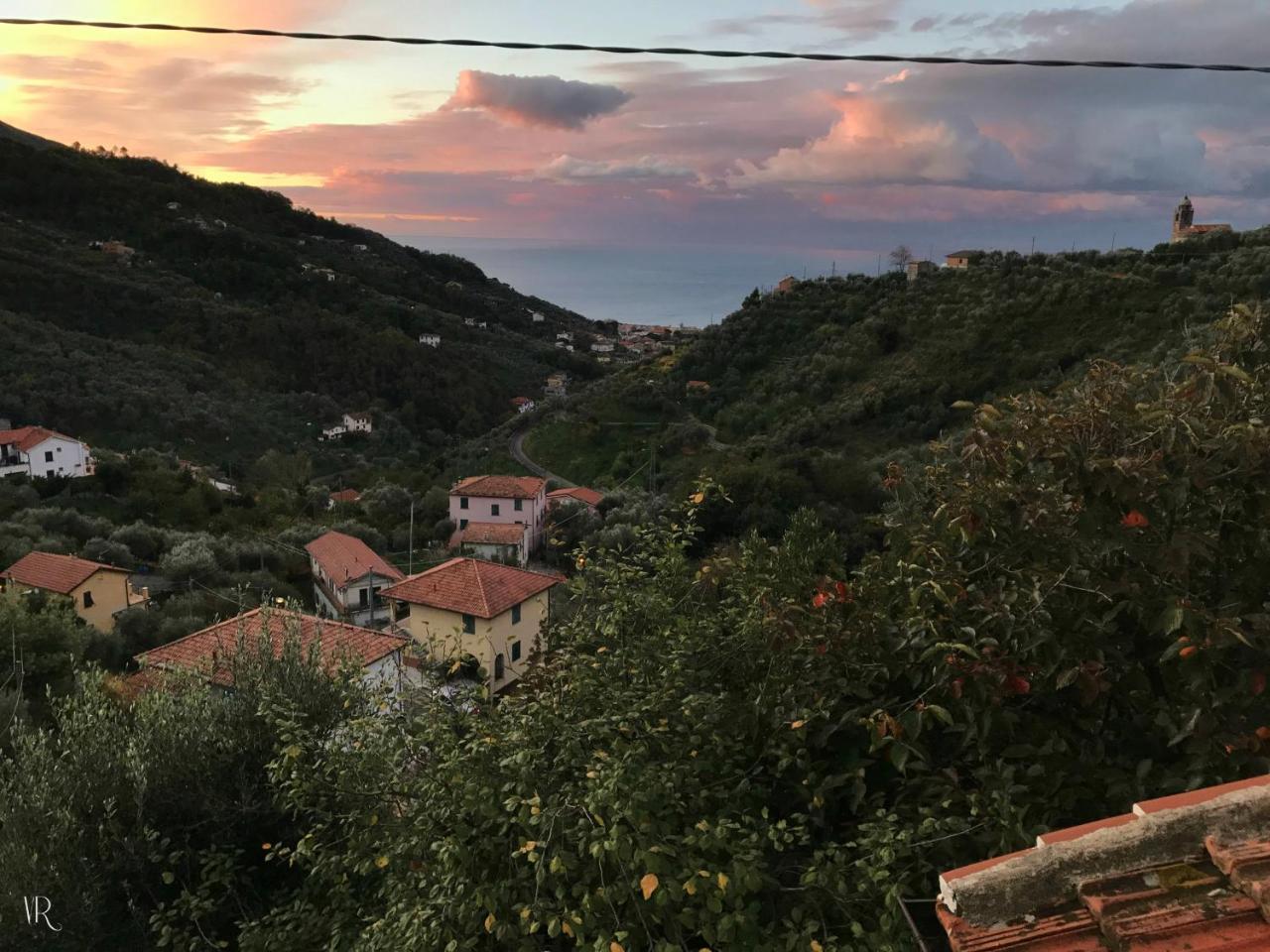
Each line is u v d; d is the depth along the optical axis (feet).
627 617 14.21
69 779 17.69
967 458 10.79
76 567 84.53
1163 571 9.70
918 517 12.50
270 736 19.01
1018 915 6.15
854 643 11.51
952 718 10.19
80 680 20.44
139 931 17.38
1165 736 10.32
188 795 18.35
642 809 9.67
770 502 94.32
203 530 130.93
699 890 9.04
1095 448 9.89
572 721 12.25
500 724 12.23
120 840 17.12
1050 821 9.56
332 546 115.03
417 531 144.66
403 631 73.15
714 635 13.85
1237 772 8.83
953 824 9.04
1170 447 9.29
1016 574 10.28
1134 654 10.74
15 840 16.29
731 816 11.05
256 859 19.08
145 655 45.19
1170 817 6.43
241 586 98.94
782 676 12.17
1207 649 8.61
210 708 19.79
